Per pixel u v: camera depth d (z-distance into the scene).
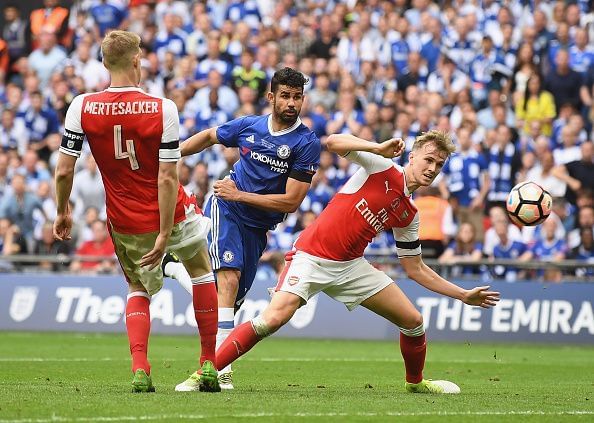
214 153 34.38
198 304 13.87
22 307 30.75
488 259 30.31
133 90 12.90
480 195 32.22
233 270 15.33
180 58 39.56
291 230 32.12
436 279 14.70
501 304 28.64
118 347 24.86
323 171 33.06
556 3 37.47
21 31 42.16
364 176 14.12
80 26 42.34
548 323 28.34
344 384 16.44
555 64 35.59
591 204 31.17
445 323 28.84
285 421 10.86
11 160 37.09
